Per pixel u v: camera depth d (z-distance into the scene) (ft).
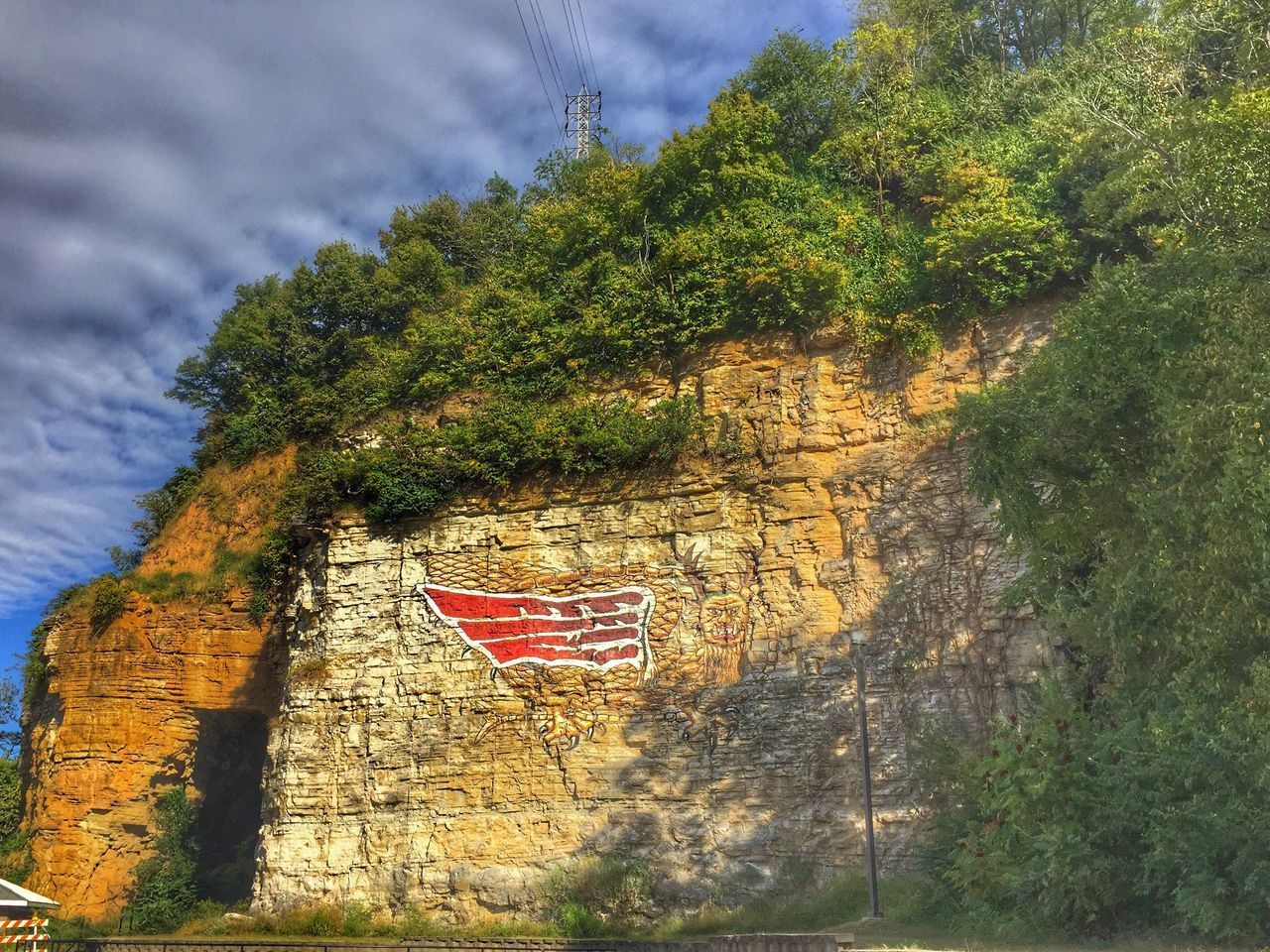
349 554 97.50
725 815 80.48
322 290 133.90
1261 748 46.26
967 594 80.48
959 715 77.56
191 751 110.22
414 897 84.64
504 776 86.43
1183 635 51.13
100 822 106.42
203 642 111.34
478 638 91.45
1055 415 59.26
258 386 131.44
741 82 115.44
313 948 71.77
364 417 107.76
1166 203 64.90
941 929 61.67
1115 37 99.76
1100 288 59.21
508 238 142.31
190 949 75.10
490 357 103.91
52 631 115.24
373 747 90.43
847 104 110.42
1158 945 49.44
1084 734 57.47
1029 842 56.13
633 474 93.15
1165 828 50.19
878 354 90.33
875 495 85.97
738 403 92.68
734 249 98.02
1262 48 69.21
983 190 93.04
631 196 108.17
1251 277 55.06
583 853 82.33
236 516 118.73
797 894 76.23
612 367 99.04
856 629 82.23
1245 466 47.83
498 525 94.89
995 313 88.48
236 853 109.60
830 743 79.97
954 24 121.80
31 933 74.08
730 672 84.64
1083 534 60.85
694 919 76.89
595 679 87.40
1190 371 53.21
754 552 87.61
